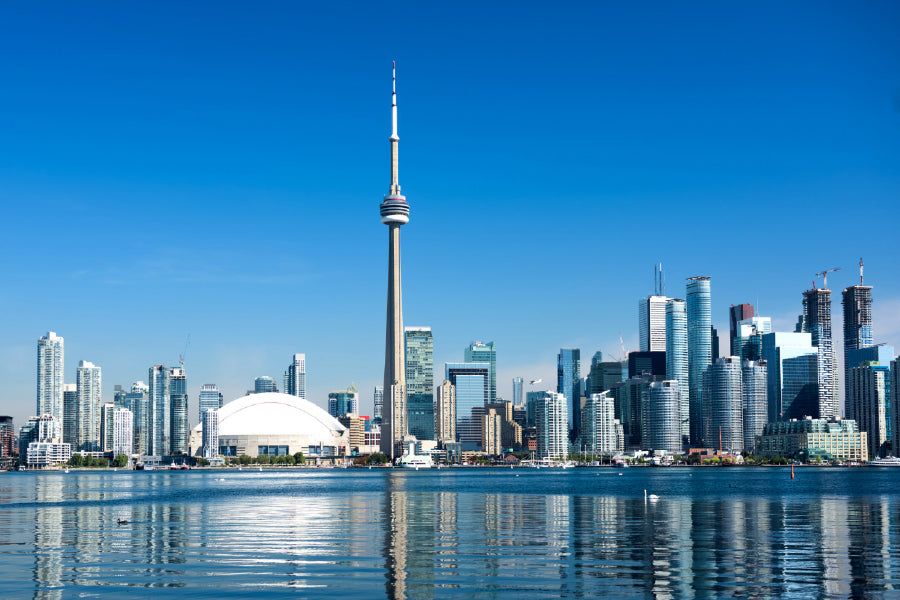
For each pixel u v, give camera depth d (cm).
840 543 11794
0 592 8219
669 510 18538
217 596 7994
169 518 17025
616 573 9156
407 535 13012
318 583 8594
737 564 9762
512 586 8419
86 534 13512
